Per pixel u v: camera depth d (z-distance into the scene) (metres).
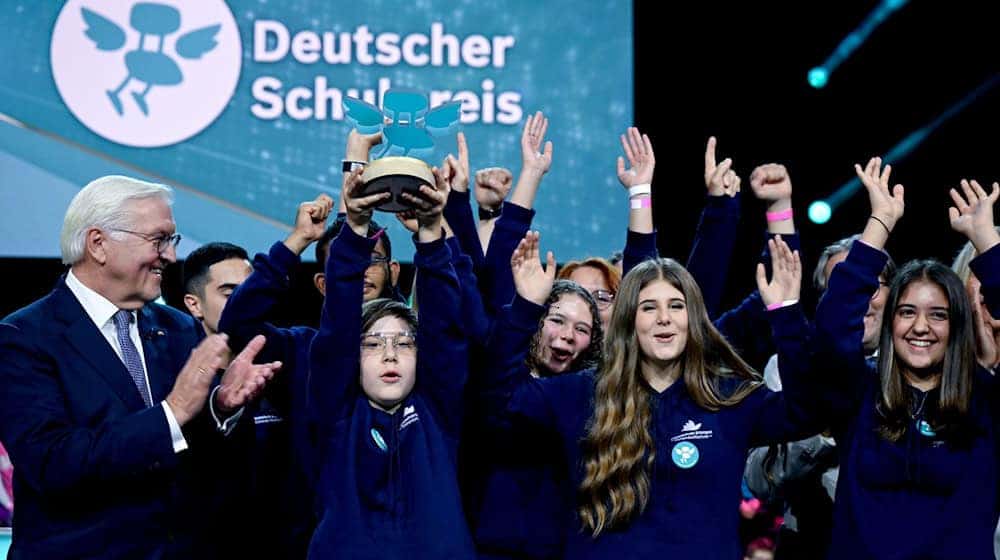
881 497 3.12
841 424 3.22
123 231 2.98
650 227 3.62
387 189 2.83
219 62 5.91
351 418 3.04
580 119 6.05
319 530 2.95
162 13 5.89
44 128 5.83
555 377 3.29
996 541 3.37
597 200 6.04
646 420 3.11
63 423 2.88
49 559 2.90
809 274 6.57
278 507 3.56
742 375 3.21
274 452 3.59
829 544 3.28
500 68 6.01
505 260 3.36
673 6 6.56
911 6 6.55
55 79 5.84
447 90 5.99
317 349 2.98
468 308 3.12
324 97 5.96
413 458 2.99
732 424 3.12
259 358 3.34
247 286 3.21
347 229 2.93
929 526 3.07
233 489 3.29
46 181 5.83
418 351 3.05
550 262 3.10
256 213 5.91
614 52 6.08
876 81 6.59
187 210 5.87
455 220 3.47
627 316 3.18
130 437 2.80
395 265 3.91
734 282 6.61
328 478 3.00
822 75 6.56
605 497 3.08
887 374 3.16
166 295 5.87
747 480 3.97
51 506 2.92
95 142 5.84
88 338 2.98
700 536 3.01
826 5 6.57
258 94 5.93
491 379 3.06
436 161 5.93
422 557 2.91
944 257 6.58
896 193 3.17
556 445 3.30
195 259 3.89
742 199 6.60
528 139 3.45
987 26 6.55
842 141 6.60
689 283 3.19
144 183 3.08
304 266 5.74
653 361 3.20
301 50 5.96
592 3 6.08
